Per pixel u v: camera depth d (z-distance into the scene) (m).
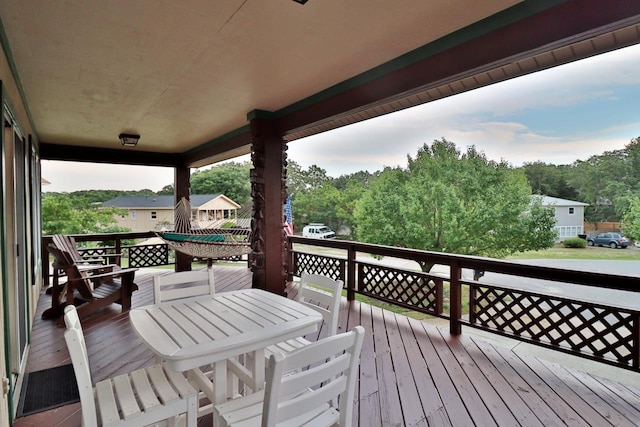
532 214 9.32
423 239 10.30
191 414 1.54
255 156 4.41
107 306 4.47
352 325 3.71
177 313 1.98
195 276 2.36
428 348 3.09
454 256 3.43
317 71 3.17
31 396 2.36
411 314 6.91
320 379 1.26
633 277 2.37
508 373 2.62
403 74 2.87
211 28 2.38
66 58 2.82
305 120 3.98
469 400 2.25
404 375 2.59
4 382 1.84
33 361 2.92
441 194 10.21
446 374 2.61
